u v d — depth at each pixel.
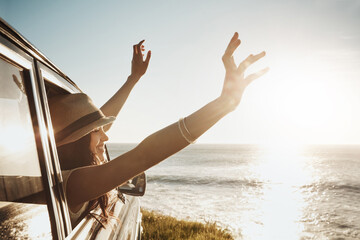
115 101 2.06
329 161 93.62
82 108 1.18
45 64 1.13
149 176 46.34
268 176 46.12
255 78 0.90
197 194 27.38
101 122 1.17
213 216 17.23
